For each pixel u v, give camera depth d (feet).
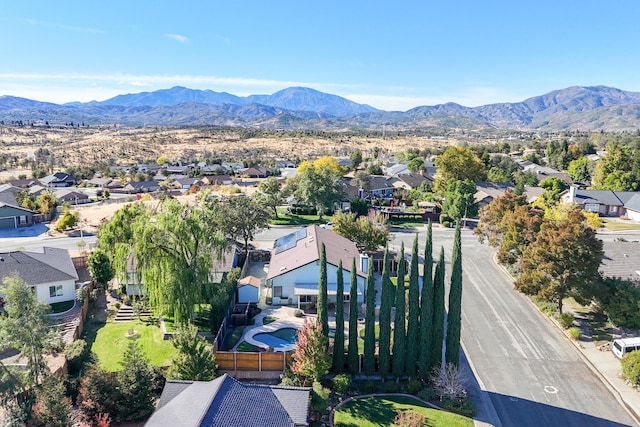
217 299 131.64
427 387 106.22
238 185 422.41
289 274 151.43
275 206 278.26
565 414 99.81
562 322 137.80
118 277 140.67
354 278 108.17
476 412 99.81
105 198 351.25
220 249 134.72
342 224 200.23
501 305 155.84
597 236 240.94
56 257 160.86
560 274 132.46
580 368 118.11
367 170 435.53
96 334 129.29
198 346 106.11
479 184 347.15
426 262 106.42
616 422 97.19
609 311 128.47
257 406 76.79
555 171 426.92
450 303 107.76
